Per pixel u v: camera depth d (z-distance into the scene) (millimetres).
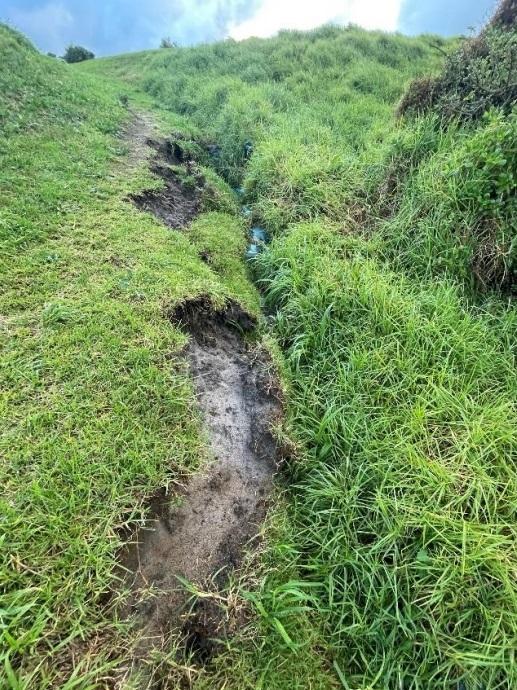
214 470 2301
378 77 7555
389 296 3141
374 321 3045
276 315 3475
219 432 2502
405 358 2818
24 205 3633
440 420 2469
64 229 3531
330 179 4559
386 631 1948
